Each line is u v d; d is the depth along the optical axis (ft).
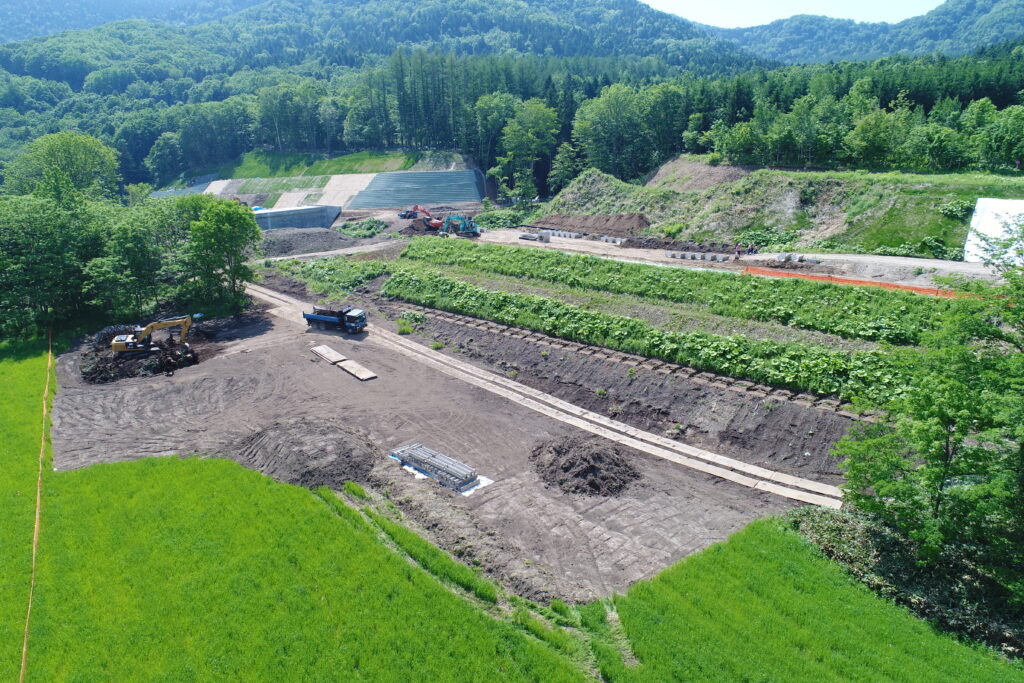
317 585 75.25
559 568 79.05
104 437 115.55
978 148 225.97
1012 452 69.56
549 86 404.98
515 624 70.23
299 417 121.49
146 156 501.56
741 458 103.76
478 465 104.22
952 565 74.13
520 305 164.14
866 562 76.95
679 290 159.63
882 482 75.46
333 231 282.97
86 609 72.49
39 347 162.61
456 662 64.18
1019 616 67.67
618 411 120.67
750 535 82.94
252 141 481.05
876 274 157.17
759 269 172.45
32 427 118.93
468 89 418.51
